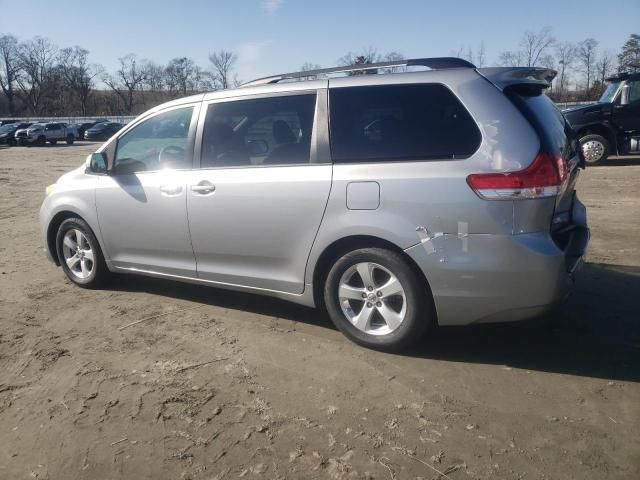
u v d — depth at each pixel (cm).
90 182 504
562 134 375
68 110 9775
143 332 427
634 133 1412
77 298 509
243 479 260
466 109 347
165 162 461
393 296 369
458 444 280
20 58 9494
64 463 276
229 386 342
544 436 285
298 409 315
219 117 434
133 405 324
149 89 9775
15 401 332
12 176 1784
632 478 253
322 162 382
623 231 716
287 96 405
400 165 355
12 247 729
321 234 381
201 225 436
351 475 260
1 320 459
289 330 423
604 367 353
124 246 493
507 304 338
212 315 458
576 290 491
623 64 4434
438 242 342
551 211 334
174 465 271
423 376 348
